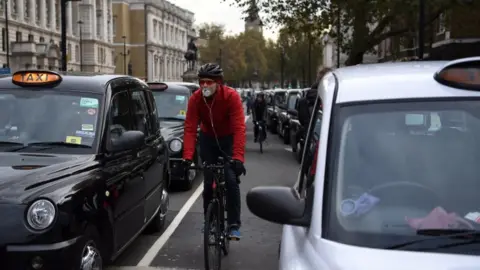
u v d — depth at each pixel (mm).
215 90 5684
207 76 5621
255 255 6738
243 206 9609
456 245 2660
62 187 4391
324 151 3043
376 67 3609
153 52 123688
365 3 24922
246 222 8445
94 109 5531
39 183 4336
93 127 5398
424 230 2750
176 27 145250
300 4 28188
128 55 121188
